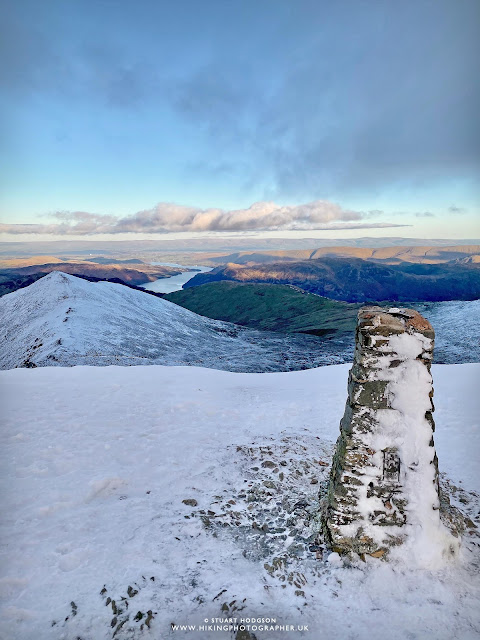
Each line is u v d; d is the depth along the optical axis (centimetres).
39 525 708
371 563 614
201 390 1675
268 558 647
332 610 543
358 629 513
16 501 776
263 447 1119
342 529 634
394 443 623
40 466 920
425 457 626
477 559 641
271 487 889
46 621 512
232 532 720
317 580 594
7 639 484
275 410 1466
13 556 623
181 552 654
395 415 628
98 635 495
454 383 1752
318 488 884
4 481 848
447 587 575
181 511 785
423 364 632
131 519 747
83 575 592
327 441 1189
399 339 625
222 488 891
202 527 729
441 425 1303
